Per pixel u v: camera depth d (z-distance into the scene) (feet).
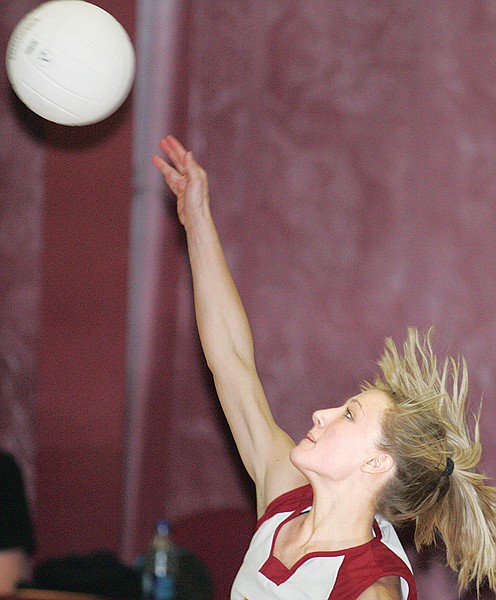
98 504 53.52
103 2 50.47
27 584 39.65
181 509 54.29
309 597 27.58
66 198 52.19
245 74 51.67
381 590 26.73
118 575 39.96
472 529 28.94
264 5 51.16
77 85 37.14
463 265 48.70
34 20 37.76
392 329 49.90
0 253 54.70
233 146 52.11
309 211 51.06
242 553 44.04
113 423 52.85
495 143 47.88
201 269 32.17
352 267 50.52
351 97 50.06
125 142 51.34
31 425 54.80
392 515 28.37
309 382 51.39
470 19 47.91
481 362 48.49
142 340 53.01
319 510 28.40
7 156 54.03
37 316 54.24
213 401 53.31
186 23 51.72
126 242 51.98
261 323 52.11
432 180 49.01
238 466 52.95
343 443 27.89
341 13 50.03
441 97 48.60
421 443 27.78
